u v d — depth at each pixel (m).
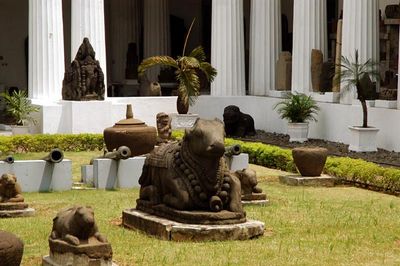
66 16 45.38
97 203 18.42
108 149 23.20
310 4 32.91
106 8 45.81
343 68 30.22
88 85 31.08
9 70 44.69
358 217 16.70
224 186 14.65
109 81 46.00
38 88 32.94
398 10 32.06
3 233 9.98
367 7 29.72
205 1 48.59
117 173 20.91
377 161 25.55
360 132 27.44
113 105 31.95
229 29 35.84
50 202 18.52
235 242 14.20
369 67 29.16
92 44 33.22
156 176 15.27
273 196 19.31
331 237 14.80
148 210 15.34
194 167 14.62
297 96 30.97
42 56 32.81
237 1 36.00
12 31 44.66
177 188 14.64
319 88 32.31
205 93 39.59
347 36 30.14
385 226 15.81
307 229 15.45
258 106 35.28
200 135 14.45
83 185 21.45
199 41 48.69
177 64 32.56
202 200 14.57
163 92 43.31
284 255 13.41
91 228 12.27
